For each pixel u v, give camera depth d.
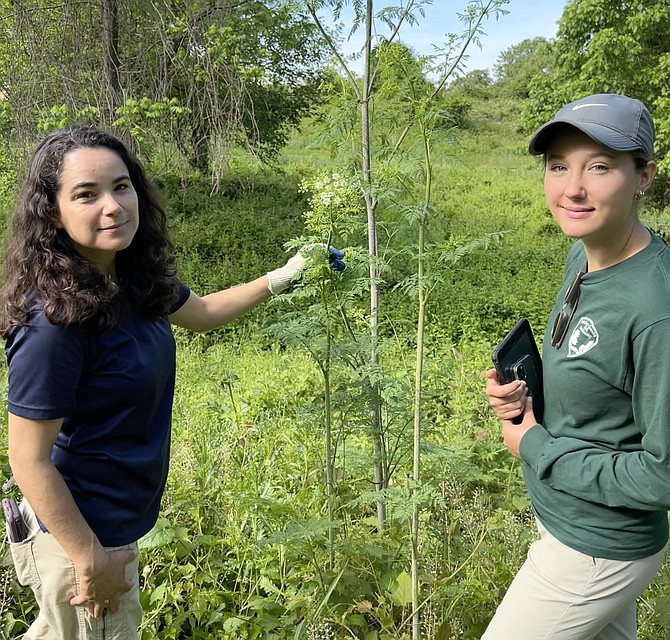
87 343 1.89
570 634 1.87
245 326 8.12
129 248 2.11
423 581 2.68
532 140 1.77
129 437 2.04
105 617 2.09
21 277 1.86
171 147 11.77
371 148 2.93
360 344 2.78
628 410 1.75
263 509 2.93
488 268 10.63
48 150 1.91
